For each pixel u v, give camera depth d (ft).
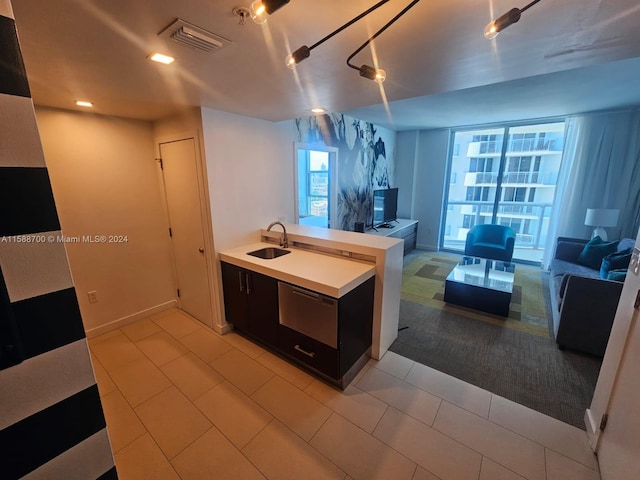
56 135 7.70
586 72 8.16
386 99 7.12
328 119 12.84
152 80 5.59
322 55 4.55
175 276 10.54
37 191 2.33
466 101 11.32
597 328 7.54
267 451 5.25
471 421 5.84
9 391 2.34
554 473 4.83
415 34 3.88
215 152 8.18
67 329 2.61
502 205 17.58
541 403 6.28
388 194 16.99
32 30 3.61
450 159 18.43
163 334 9.14
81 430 2.81
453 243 19.83
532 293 12.32
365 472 4.87
